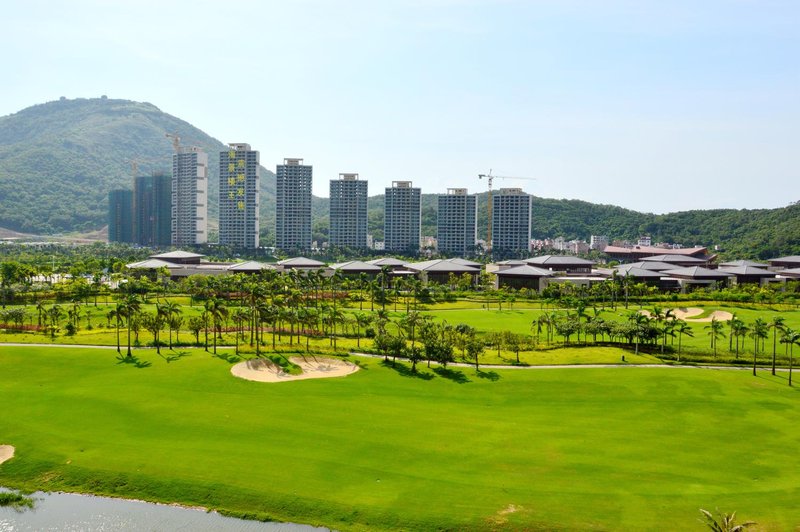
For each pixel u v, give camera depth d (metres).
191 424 95.31
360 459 83.38
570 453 86.31
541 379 123.00
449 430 94.88
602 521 67.62
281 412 101.69
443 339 134.75
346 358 136.12
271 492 74.50
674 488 75.44
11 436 90.56
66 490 76.69
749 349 152.88
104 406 102.75
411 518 68.94
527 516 68.75
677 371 129.12
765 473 80.31
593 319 165.62
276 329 169.00
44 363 127.56
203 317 152.50
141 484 76.88
